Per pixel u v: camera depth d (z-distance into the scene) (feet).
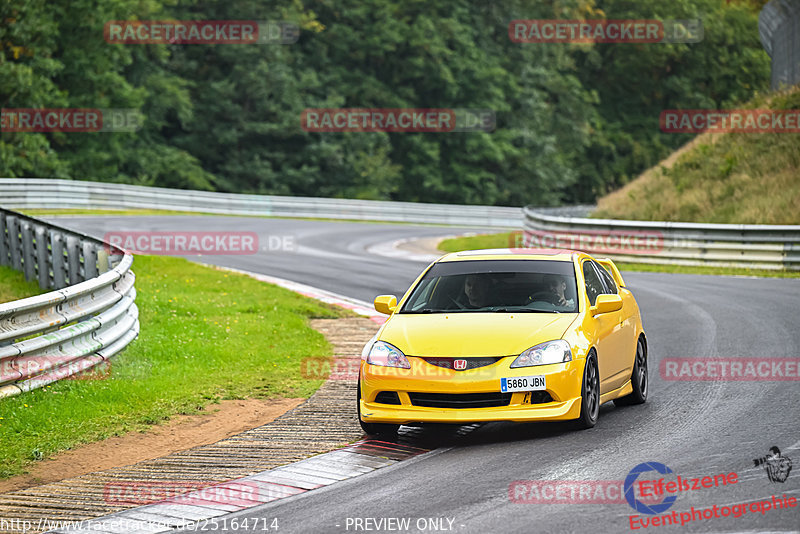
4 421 112.57
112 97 654.94
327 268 288.71
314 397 131.13
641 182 441.68
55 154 595.06
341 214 603.26
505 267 118.11
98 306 140.56
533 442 100.68
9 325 120.78
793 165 366.84
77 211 454.81
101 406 121.90
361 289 244.22
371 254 342.85
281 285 246.47
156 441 111.14
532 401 100.53
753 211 337.72
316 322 196.54
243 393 134.62
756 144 393.29
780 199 339.36
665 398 122.31
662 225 309.22
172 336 163.84
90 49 638.94
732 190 367.66
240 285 238.89
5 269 215.72
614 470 87.56
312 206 589.73
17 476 98.07
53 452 106.11
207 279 244.22
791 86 423.23
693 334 170.71
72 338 131.13
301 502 83.10
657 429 104.12
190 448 107.04
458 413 99.66
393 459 97.60
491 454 96.53
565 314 108.88
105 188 490.49
